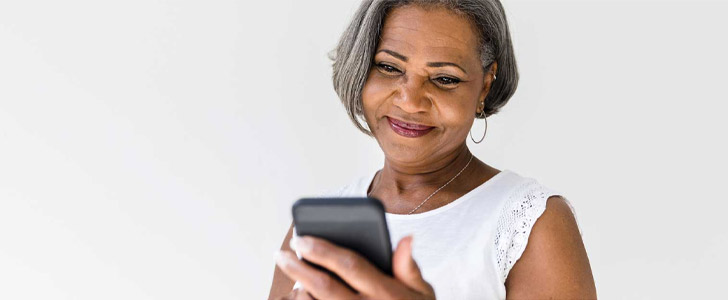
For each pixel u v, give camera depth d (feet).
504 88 5.62
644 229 8.54
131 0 9.37
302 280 3.27
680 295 8.51
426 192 5.44
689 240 8.43
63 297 9.64
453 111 5.07
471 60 5.09
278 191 9.33
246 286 9.48
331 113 9.13
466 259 4.99
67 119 9.52
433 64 4.99
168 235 9.52
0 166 9.58
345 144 9.14
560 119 8.63
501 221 4.96
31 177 9.57
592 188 8.63
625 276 8.63
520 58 8.63
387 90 5.14
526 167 8.75
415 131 5.19
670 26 8.27
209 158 9.43
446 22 5.02
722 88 8.21
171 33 9.36
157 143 9.48
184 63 9.39
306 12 9.10
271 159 9.32
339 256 3.18
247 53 9.27
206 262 9.51
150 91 9.45
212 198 9.45
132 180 9.52
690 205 8.40
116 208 9.55
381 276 3.19
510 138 8.76
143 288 9.60
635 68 8.43
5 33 9.50
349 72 5.37
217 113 9.38
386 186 5.74
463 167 5.46
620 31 8.41
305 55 9.14
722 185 8.30
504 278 4.90
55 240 9.60
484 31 5.16
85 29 9.44
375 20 5.19
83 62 9.46
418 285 3.28
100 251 9.60
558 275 4.69
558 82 8.62
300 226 3.43
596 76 8.53
